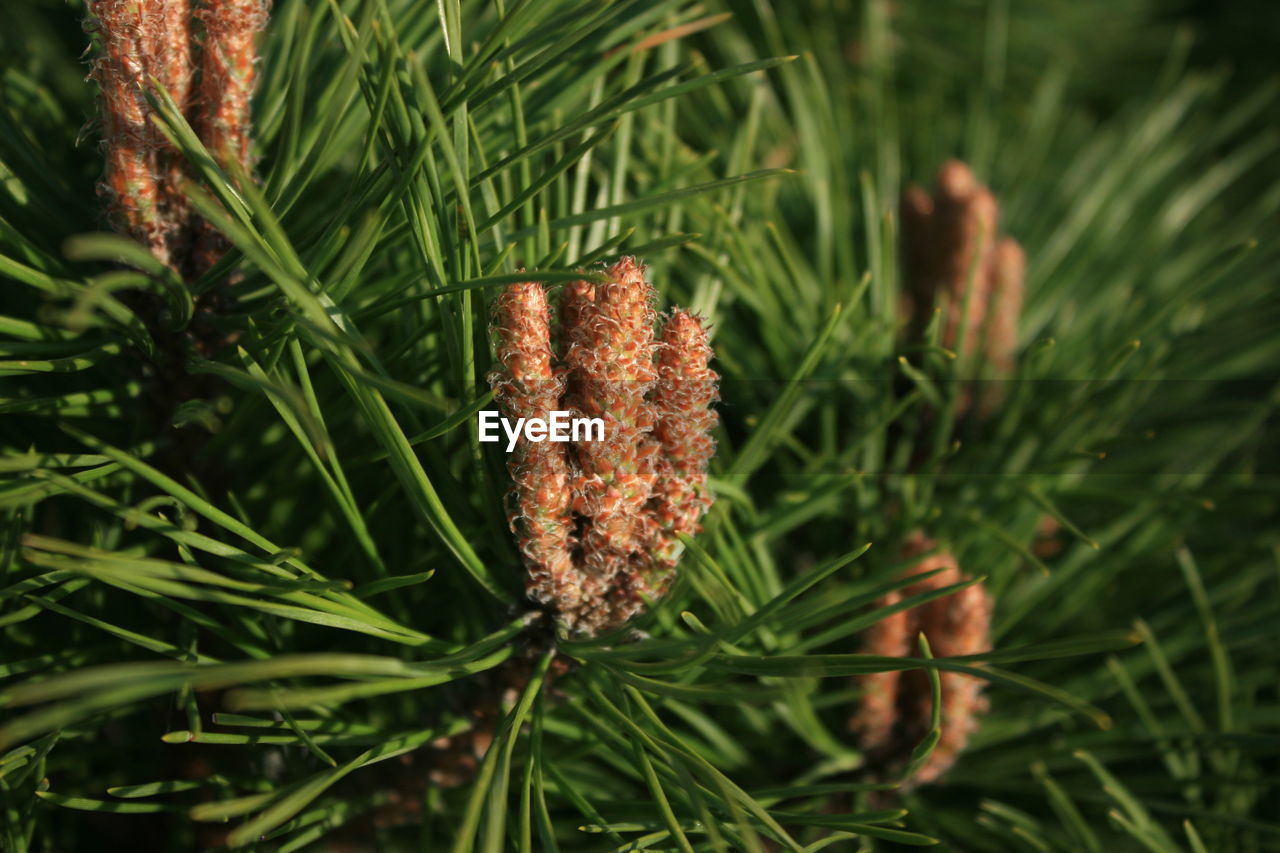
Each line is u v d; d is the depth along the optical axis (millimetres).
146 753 418
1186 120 744
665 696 358
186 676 313
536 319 356
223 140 371
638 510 367
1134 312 508
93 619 362
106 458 367
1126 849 442
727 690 354
